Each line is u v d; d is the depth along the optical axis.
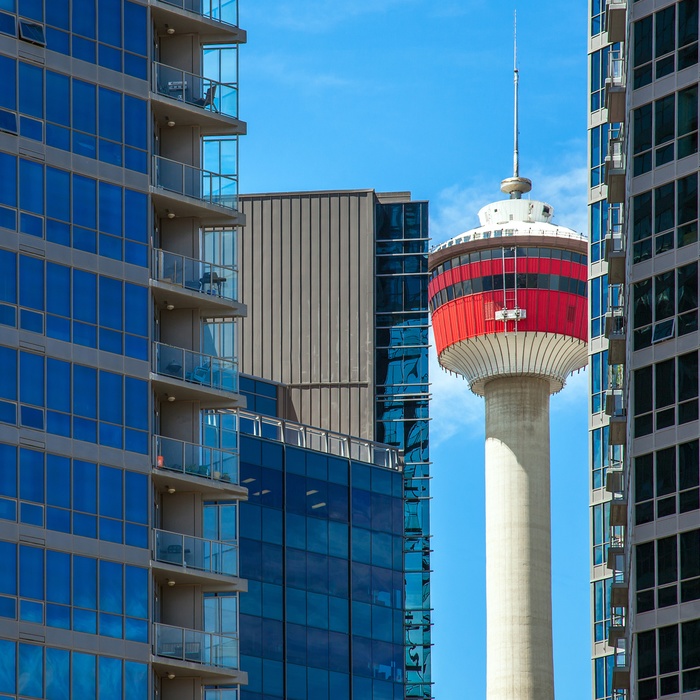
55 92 133.00
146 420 131.25
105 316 131.12
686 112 130.88
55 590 123.94
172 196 137.38
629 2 136.12
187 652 129.88
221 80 144.25
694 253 128.12
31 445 125.38
